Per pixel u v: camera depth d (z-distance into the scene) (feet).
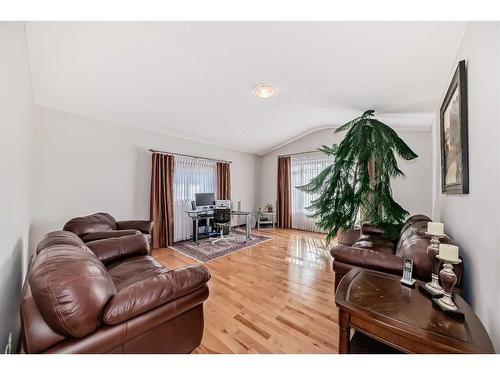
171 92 8.98
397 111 10.34
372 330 3.11
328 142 16.83
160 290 3.58
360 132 9.91
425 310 3.19
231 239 14.87
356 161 10.10
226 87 8.91
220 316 5.91
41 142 8.99
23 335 2.76
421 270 4.44
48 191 9.18
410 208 12.94
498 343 3.09
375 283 4.08
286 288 7.61
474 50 4.05
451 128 5.56
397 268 4.79
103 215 9.35
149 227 10.19
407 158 9.88
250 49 6.40
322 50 6.27
